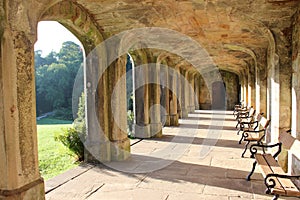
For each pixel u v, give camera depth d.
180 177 4.80
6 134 2.78
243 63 13.06
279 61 5.11
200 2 4.48
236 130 10.48
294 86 4.69
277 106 5.23
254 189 4.17
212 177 4.78
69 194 4.03
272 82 5.65
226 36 6.88
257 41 7.16
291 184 3.34
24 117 2.92
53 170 5.87
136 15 5.14
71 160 6.68
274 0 4.33
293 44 4.83
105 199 3.85
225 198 3.84
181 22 5.64
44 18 4.22
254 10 4.76
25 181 2.93
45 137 11.04
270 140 6.35
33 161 3.05
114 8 4.80
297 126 4.49
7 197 2.75
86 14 5.05
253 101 11.41
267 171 3.74
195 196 3.92
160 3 4.55
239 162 5.75
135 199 3.84
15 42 2.80
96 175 4.95
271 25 5.11
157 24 5.74
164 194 4.02
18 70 2.84
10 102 2.77
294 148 3.89
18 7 2.82
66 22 4.86
